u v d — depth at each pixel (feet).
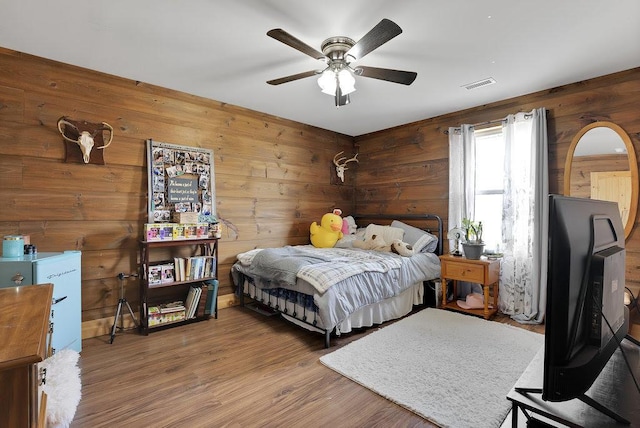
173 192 10.77
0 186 8.02
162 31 7.28
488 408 5.85
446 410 5.82
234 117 12.48
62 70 8.84
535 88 10.54
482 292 12.23
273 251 11.11
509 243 11.02
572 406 3.05
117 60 8.72
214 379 6.95
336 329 8.87
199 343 8.84
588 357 3.09
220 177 12.09
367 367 7.39
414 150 14.56
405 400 6.13
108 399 6.19
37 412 2.49
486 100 11.69
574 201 3.10
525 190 10.76
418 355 7.98
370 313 9.89
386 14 6.61
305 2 6.24
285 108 12.76
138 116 10.16
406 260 11.39
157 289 10.51
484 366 7.41
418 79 9.82
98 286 9.41
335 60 7.61
